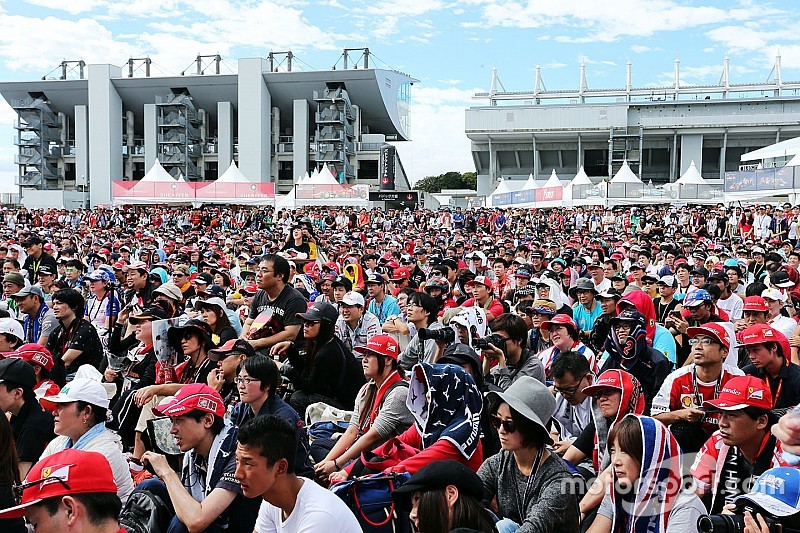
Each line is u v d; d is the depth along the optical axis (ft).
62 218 135.64
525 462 13.06
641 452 11.23
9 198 257.55
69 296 25.48
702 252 59.93
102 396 16.03
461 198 258.98
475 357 18.37
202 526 13.14
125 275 39.58
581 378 17.61
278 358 23.48
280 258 24.25
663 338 25.40
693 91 234.38
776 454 13.06
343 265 50.08
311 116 248.11
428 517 10.45
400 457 16.06
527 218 129.80
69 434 15.79
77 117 246.27
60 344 25.64
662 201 120.78
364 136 249.55
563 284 42.22
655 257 59.06
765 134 226.99
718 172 247.09
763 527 9.78
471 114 238.89
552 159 250.78
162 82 237.45
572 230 109.91
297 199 132.05
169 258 59.67
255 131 232.73
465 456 14.55
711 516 10.44
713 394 17.83
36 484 9.70
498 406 13.08
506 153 250.98
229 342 19.70
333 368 21.99
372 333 28.35
